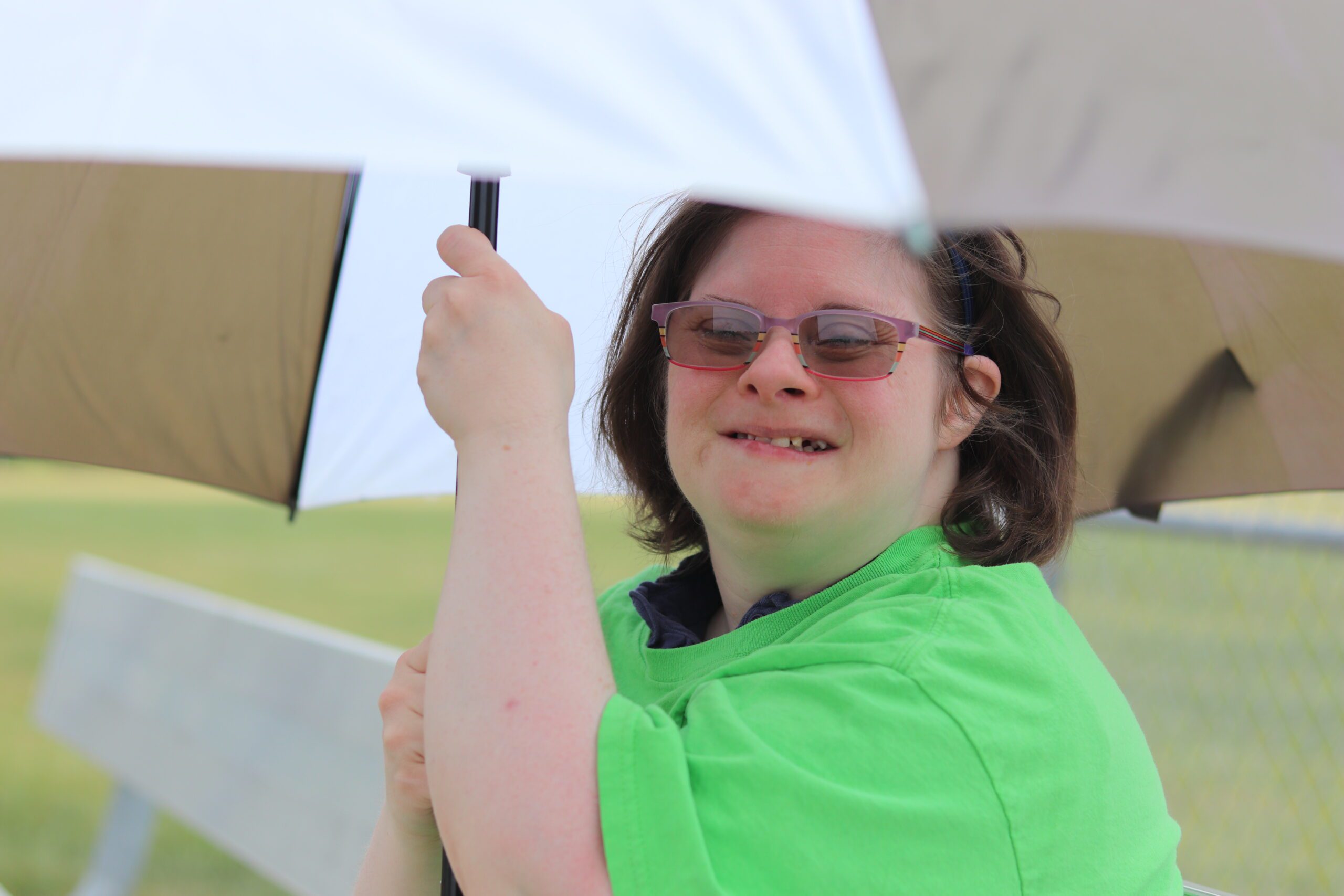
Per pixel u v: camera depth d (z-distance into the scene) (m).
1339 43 0.61
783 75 0.58
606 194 1.73
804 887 0.89
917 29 0.58
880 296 1.20
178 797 3.42
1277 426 1.65
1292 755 3.38
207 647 3.57
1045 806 0.96
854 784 0.93
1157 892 1.11
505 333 1.06
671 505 1.62
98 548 13.33
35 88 0.64
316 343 1.81
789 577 1.24
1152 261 1.61
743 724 0.96
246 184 1.67
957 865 0.92
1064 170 0.55
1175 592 3.48
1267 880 2.94
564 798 0.91
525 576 0.98
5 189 1.52
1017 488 1.34
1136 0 0.61
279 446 1.88
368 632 8.42
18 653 8.12
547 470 1.03
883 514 1.20
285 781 2.96
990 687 0.99
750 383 1.16
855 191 0.53
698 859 0.88
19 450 1.71
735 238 1.25
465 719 0.95
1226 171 0.56
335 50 0.62
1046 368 1.36
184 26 0.64
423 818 1.22
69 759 6.03
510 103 0.59
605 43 0.60
